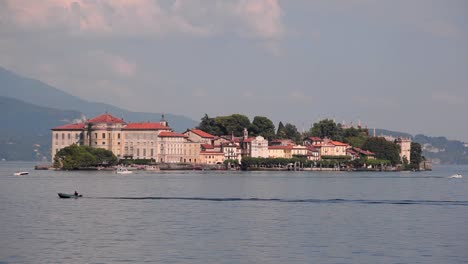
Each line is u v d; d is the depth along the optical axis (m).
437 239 159.50
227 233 166.50
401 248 148.50
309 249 147.12
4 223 182.00
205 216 199.00
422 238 160.75
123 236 161.50
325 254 142.12
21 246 148.88
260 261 135.62
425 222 188.25
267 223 184.50
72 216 197.25
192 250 145.25
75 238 158.50
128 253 142.00
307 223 185.00
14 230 170.00
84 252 142.75
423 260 137.00
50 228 173.25
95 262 134.12
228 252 143.50
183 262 134.50
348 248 148.38
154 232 167.50
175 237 160.38
